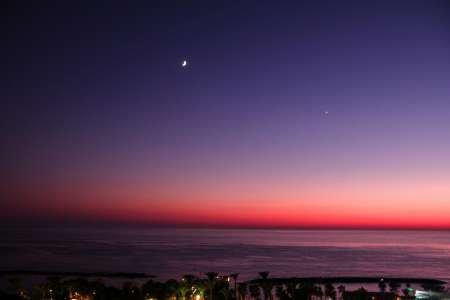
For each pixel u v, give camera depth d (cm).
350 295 12781
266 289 13775
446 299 11906
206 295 11481
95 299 11100
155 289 11231
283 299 12738
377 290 19662
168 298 11194
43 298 11350
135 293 11194
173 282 11850
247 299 14525
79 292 11262
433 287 19775
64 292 11369
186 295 11338
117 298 10981
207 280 11619
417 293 12406
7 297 11044
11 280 12162
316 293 13488
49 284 11419
